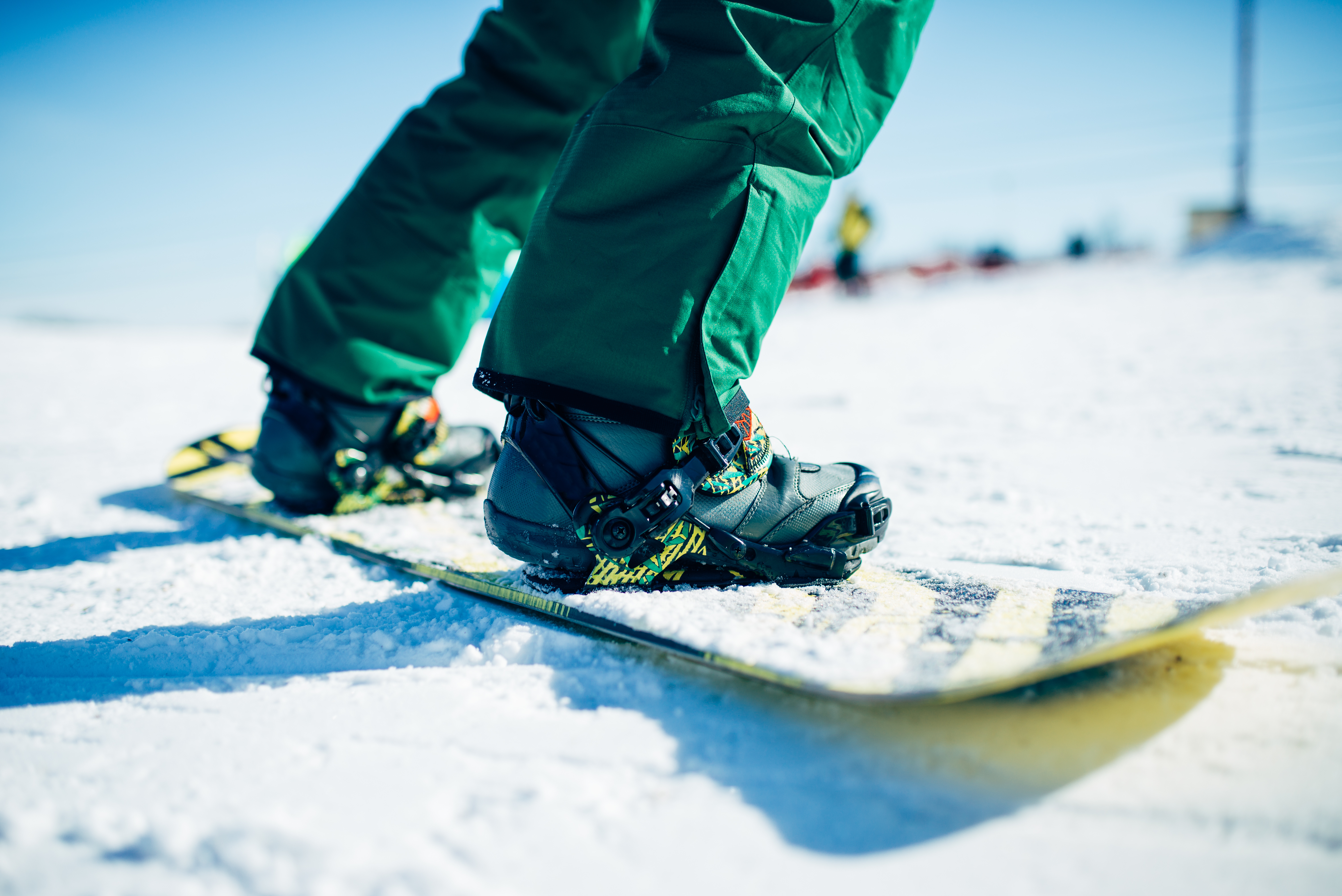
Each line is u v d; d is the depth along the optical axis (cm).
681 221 99
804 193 106
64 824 68
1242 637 93
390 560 145
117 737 85
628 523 104
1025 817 65
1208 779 67
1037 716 78
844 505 117
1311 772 67
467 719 85
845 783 71
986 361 542
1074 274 1399
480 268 186
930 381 466
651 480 105
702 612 101
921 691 73
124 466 288
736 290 101
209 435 273
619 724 83
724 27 99
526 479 111
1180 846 60
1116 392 368
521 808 68
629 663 97
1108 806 65
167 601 134
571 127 180
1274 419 271
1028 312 884
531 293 103
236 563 156
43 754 81
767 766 74
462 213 179
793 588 114
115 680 101
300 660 106
